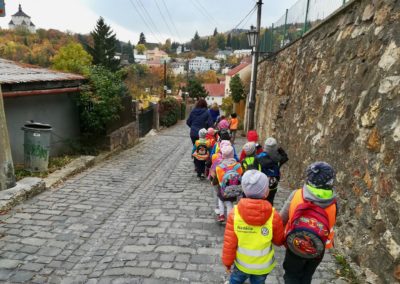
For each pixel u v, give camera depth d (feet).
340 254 13.80
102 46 164.45
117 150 37.55
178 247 14.44
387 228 11.12
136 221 17.25
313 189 8.93
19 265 12.82
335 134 17.74
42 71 30.42
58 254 13.73
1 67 28.71
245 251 9.24
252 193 9.23
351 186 14.53
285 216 9.70
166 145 45.42
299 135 25.66
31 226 16.16
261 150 18.51
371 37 15.96
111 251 14.02
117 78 37.37
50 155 29.14
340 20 21.58
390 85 12.83
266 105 47.67
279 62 42.93
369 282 11.41
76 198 20.42
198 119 29.86
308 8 31.07
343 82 18.40
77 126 33.55
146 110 63.98
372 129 13.50
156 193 22.27
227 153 15.94
